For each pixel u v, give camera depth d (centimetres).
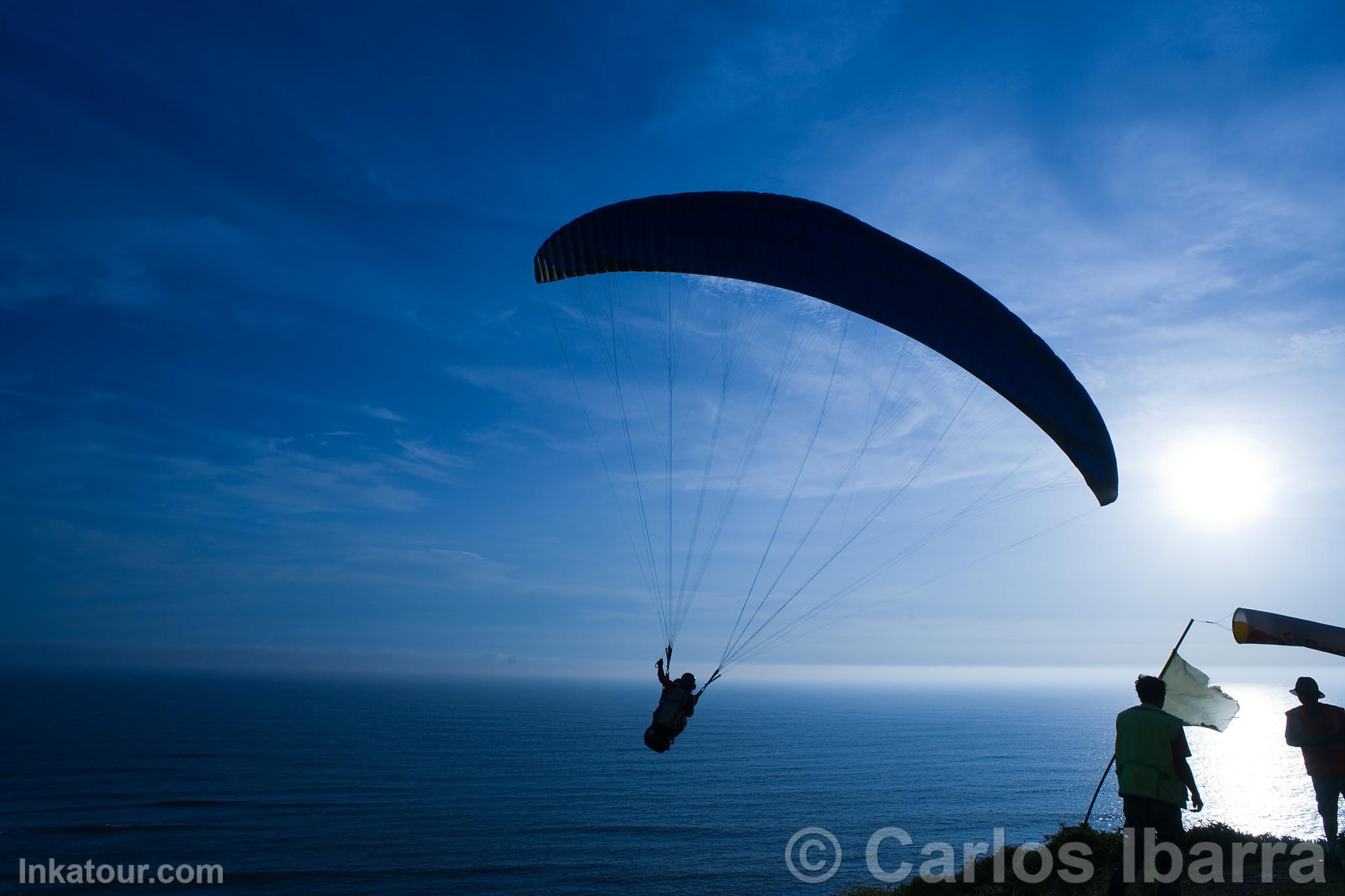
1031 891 947
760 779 16638
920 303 1138
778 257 1187
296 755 18100
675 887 7775
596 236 1252
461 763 17512
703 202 1164
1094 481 1137
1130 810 675
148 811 10912
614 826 10806
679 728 1084
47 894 7125
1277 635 831
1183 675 1022
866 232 1100
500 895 7338
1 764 15538
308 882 7619
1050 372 1074
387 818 10881
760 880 8088
